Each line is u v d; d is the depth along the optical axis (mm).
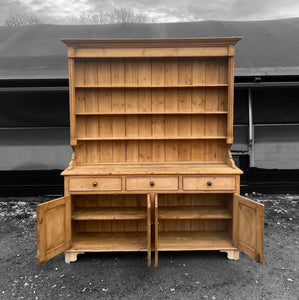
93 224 3389
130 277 2590
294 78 4574
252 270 2695
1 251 3141
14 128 4848
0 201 4879
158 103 3283
